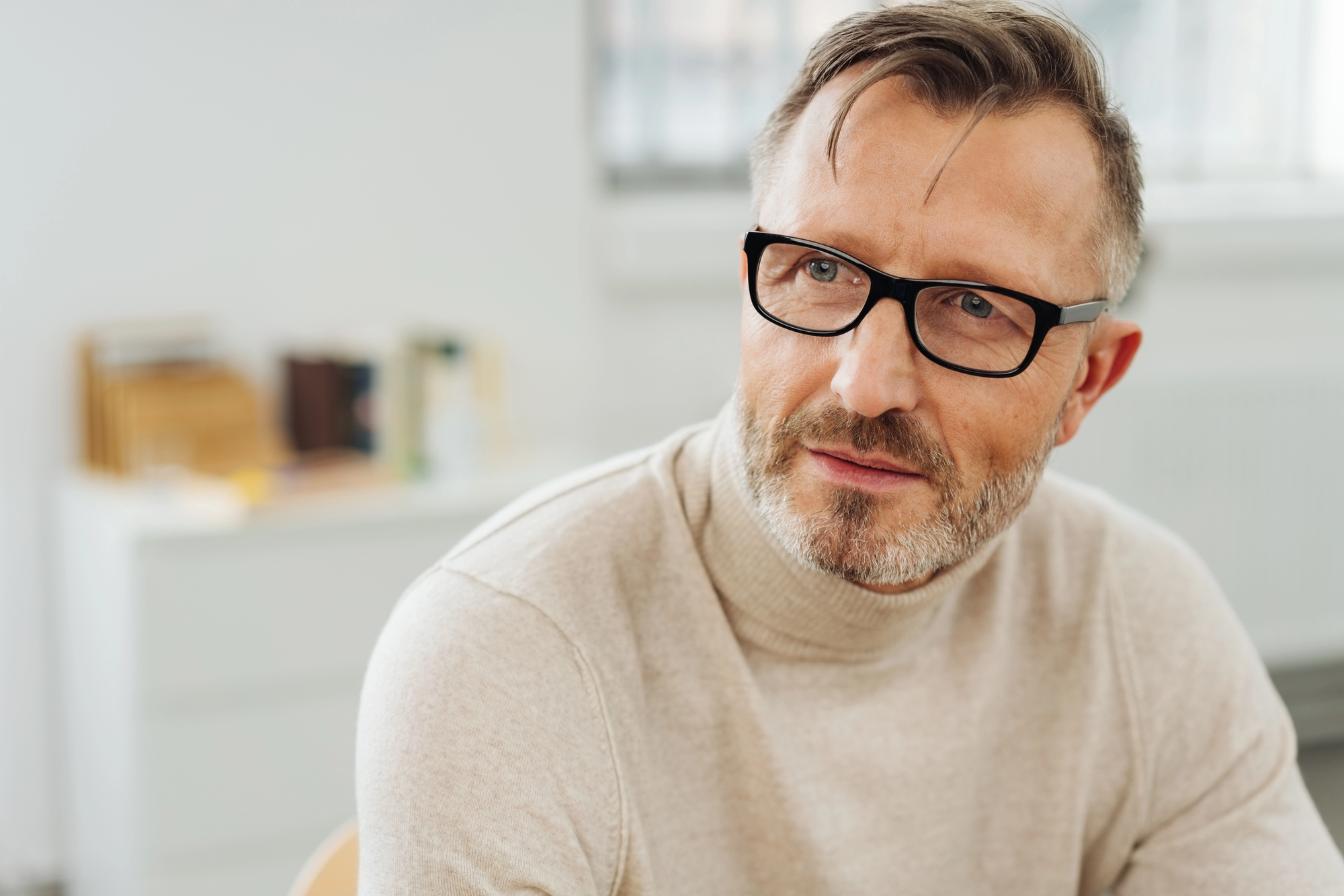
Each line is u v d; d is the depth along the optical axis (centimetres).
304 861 226
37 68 238
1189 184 368
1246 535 342
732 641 95
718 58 319
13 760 253
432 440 245
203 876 219
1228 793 106
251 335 259
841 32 85
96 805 237
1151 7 356
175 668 213
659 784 95
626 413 298
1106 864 109
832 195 82
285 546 219
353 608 225
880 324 81
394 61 264
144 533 209
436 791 83
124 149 246
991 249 81
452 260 274
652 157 319
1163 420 331
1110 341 94
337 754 227
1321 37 369
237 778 220
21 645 250
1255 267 346
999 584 105
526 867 83
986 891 104
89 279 246
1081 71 83
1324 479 344
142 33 244
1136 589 108
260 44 253
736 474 91
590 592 93
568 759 88
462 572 92
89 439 244
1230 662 109
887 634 95
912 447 82
